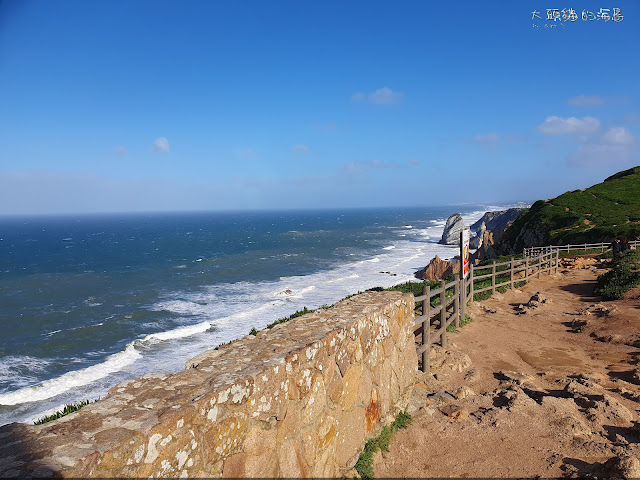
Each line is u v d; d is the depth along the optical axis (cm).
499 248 4603
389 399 529
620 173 5491
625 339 842
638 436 466
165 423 235
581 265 2022
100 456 204
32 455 199
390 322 546
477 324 1017
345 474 407
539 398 586
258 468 300
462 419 533
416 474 425
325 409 385
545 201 4672
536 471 418
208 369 316
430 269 3856
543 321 1052
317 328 421
